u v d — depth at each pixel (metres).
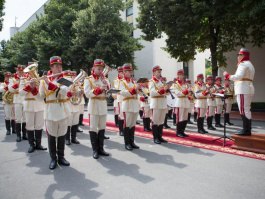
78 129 9.29
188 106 8.17
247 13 10.38
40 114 6.73
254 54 16.70
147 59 23.64
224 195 4.07
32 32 26.17
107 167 5.45
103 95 6.25
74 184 4.60
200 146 6.88
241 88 6.34
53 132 5.46
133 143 6.94
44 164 5.71
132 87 6.79
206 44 15.66
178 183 4.55
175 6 12.78
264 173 4.95
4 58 33.31
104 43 19.48
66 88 5.36
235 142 6.59
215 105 9.68
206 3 12.14
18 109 7.81
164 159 5.91
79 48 20.22
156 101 7.32
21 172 5.25
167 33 13.77
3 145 7.46
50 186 4.54
